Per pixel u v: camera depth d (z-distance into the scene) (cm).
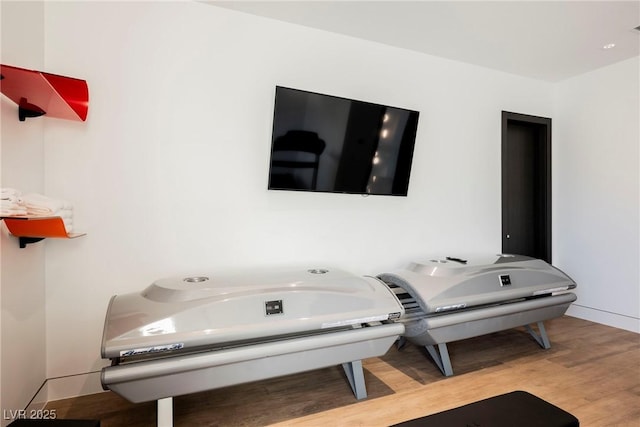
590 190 372
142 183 229
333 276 227
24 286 179
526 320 280
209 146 246
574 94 386
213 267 248
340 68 290
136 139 227
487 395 219
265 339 192
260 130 262
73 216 212
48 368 209
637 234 336
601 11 254
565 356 279
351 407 206
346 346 206
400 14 260
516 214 403
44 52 205
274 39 267
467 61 345
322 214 285
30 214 158
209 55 246
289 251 273
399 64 315
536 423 138
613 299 353
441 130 337
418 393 222
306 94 258
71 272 213
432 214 333
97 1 218
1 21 157
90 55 216
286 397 217
